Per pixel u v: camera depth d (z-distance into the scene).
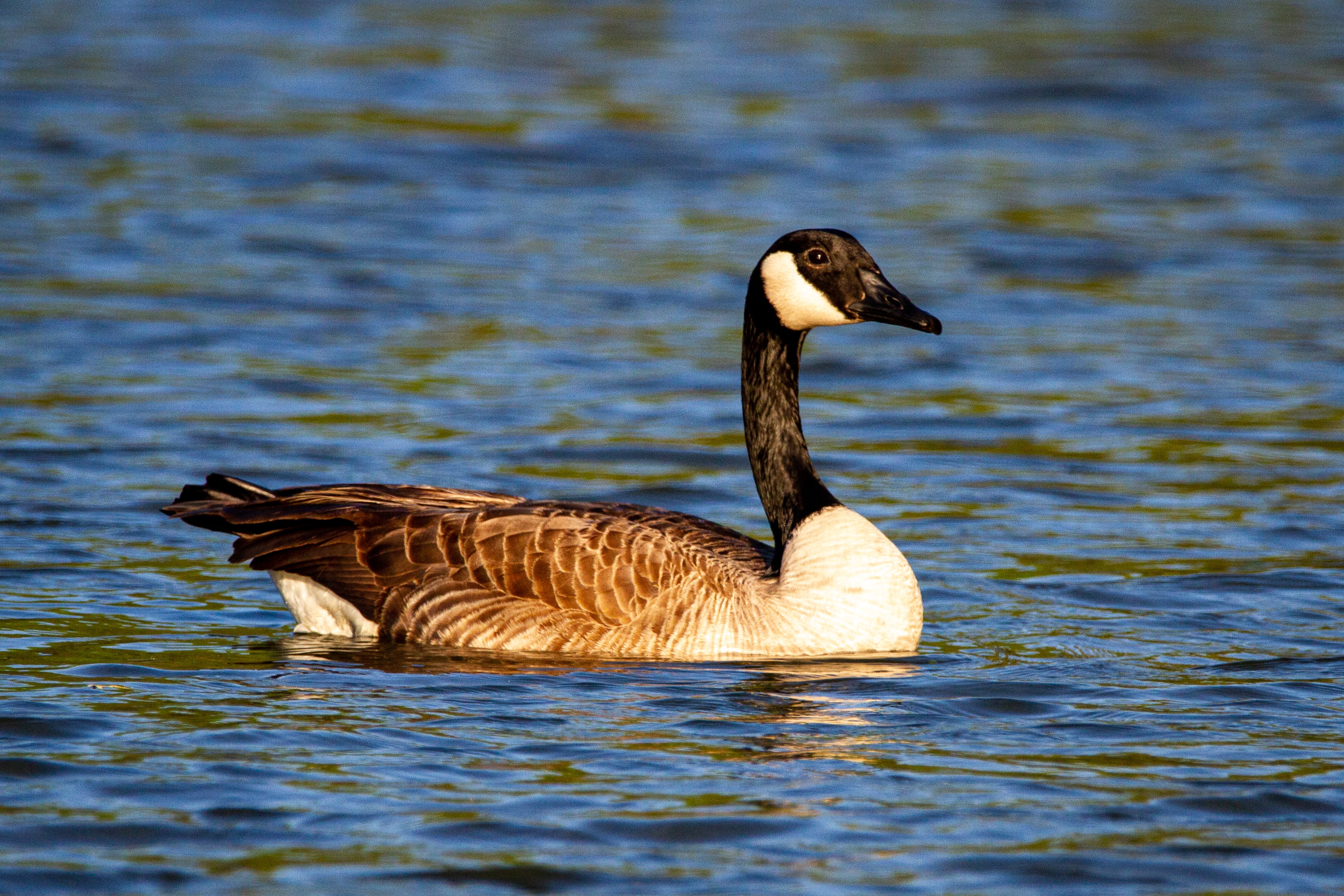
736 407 19.28
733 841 8.17
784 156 32.69
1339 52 42.81
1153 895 7.62
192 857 7.88
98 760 9.11
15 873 7.66
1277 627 12.42
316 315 22.52
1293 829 8.41
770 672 11.08
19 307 22.08
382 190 29.62
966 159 32.75
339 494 12.27
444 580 11.55
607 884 7.66
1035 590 13.42
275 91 36.75
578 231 27.44
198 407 18.39
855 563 11.58
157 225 26.66
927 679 11.02
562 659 11.27
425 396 19.27
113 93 35.94
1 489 15.50
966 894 7.61
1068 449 17.84
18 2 46.66
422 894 7.51
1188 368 20.98
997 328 22.91
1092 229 28.02
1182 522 15.34
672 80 38.88
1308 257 26.66
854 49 42.59
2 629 11.80
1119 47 43.03
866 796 8.80
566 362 20.89
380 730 9.70
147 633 11.89
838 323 11.94
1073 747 9.66
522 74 39.06
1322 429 18.50
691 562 11.46
